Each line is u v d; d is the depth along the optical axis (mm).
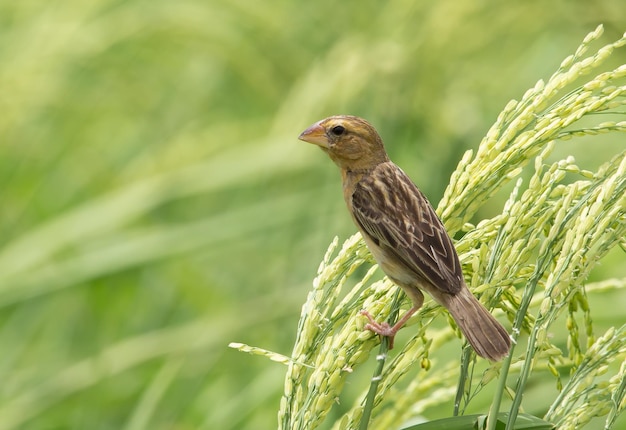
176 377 10453
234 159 11609
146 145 14492
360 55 10875
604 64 12367
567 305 5844
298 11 12438
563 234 5539
